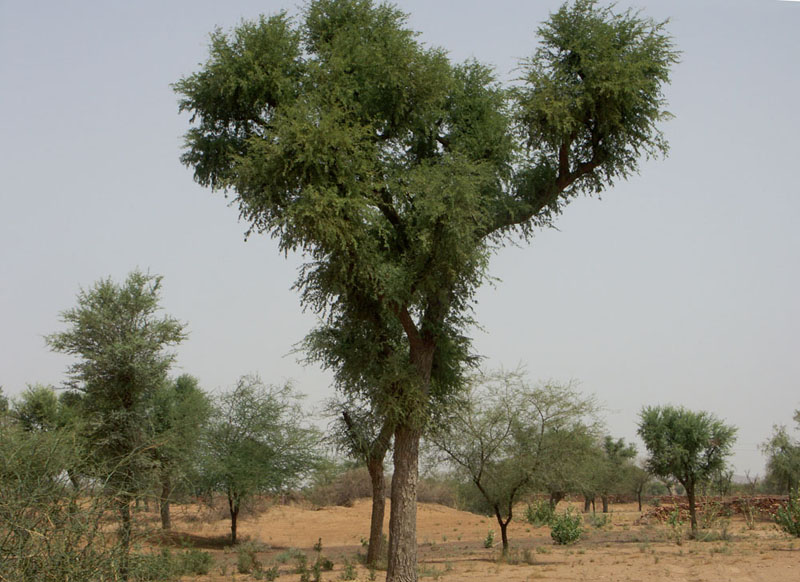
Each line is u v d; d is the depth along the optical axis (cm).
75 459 956
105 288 2419
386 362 1812
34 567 832
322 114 1554
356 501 6388
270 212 1608
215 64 1733
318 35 1878
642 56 1925
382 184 1652
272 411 3775
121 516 956
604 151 2022
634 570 1969
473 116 1895
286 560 2744
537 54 1986
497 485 2633
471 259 1727
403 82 1736
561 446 2634
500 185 1942
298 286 1802
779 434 5484
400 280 1666
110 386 2327
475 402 2678
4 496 847
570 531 3138
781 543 2669
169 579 1031
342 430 2492
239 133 1850
